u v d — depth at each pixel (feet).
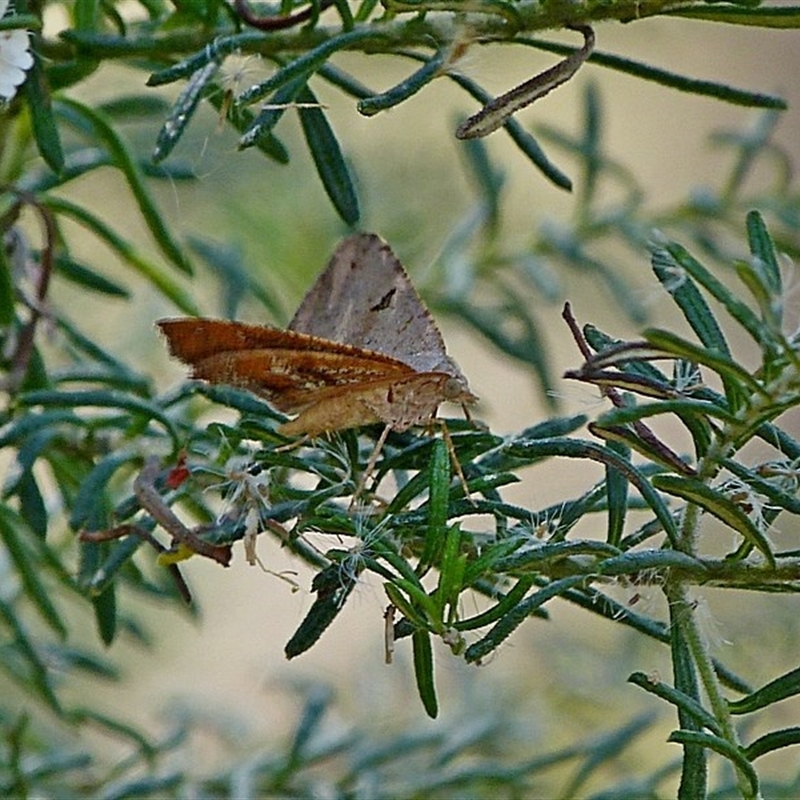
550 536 3.06
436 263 3.35
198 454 3.15
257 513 3.06
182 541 3.07
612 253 4.22
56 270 3.23
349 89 3.13
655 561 3.04
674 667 3.04
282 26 3.10
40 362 3.18
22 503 3.16
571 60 3.06
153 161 3.09
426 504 3.06
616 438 3.04
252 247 3.36
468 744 3.30
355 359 3.07
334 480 3.08
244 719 3.44
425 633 3.03
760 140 3.37
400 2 3.06
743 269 3.00
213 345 3.07
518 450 3.05
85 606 3.31
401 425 3.08
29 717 3.29
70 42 3.12
